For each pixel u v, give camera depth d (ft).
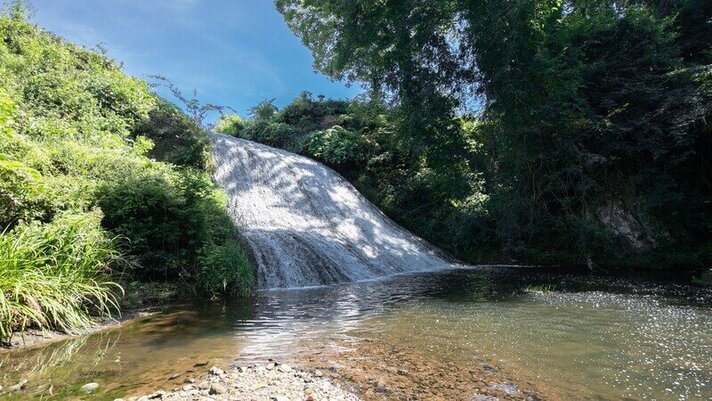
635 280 38.63
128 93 48.52
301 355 15.20
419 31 47.09
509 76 45.60
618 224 54.49
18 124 30.48
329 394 11.46
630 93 52.39
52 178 25.34
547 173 55.57
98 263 21.52
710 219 51.39
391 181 73.00
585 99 51.55
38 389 11.89
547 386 12.14
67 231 20.25
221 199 39.37
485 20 43.98
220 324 20.31
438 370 13.51
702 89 46.83
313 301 26.96
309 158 81.61
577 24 53.26
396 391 11.75
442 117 50.65
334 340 17.28
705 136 51.55
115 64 58.39
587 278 40.14
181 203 29.63
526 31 44.16
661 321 20.59
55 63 46.52
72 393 11.60
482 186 58.75
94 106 42.91
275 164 65.26
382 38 50.57
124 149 38.96
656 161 53.83
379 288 33.09
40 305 17.47
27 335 16.80
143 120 47.52
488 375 13.07
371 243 51.42
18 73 41.06
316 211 55.93
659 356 14.94
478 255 59.26
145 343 16.85
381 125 79.61
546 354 15.19
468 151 53.42
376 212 66.03
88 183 27.02
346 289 32.58
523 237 58.44
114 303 21.17
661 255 50.14
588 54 55.42
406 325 19.95
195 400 10.98
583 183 52.70
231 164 57.98
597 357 14.88
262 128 95.25
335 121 93.09
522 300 27.12
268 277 33.73
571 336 17.76
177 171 42.39
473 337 17.67
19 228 19.15
